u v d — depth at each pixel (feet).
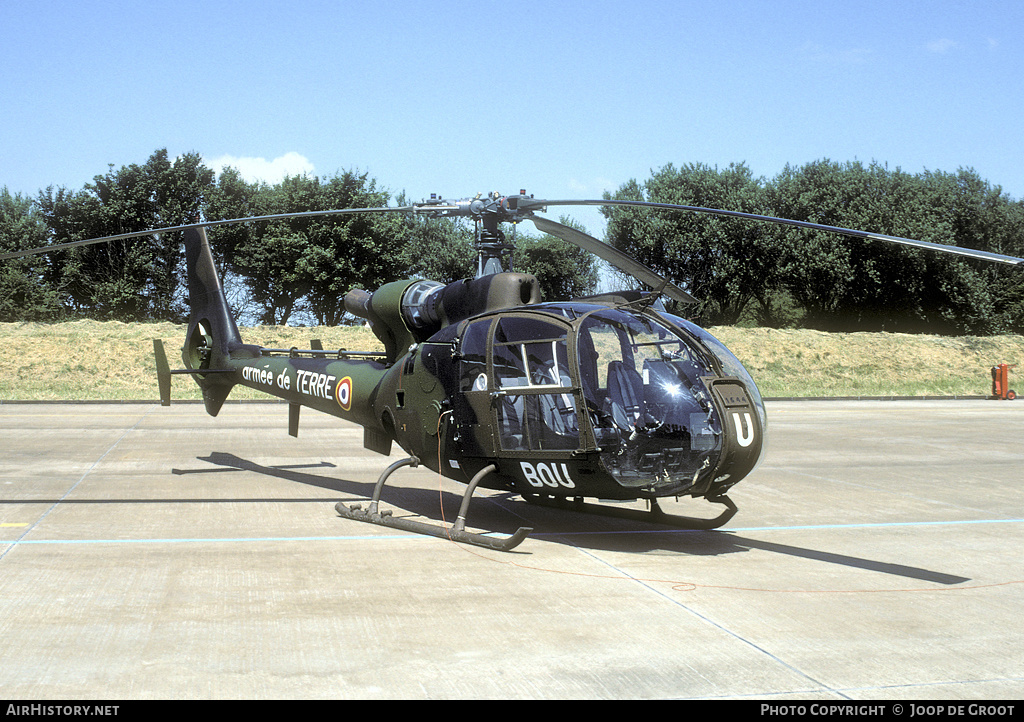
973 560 21.39
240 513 26.76
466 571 19.38
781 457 43.52
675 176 156.46
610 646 14.15
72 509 26.96
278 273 145.79
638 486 20.38
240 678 12.51
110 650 13.71
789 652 13.96
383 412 26.73
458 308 24.43
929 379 106.52
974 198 161.38
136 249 140.77
